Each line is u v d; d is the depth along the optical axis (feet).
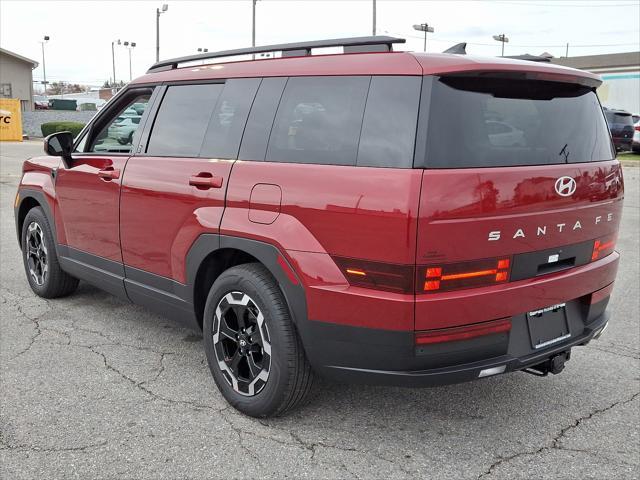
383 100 9.18
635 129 75.77
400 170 8.70
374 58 9.59
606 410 11.32
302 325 9.69
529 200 9.20
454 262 8.67
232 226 10.53
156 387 11.90
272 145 10.48
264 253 10.05
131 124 13.60
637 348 14.37
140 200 12.64
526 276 9.43
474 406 11.41
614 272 11.30
